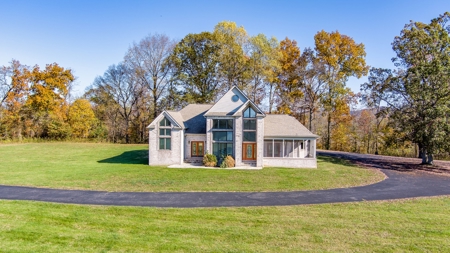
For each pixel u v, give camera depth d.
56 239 9.45
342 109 49.16
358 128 57.97
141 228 10.73
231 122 29.67
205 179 21.28
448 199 16.27
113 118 56.91
